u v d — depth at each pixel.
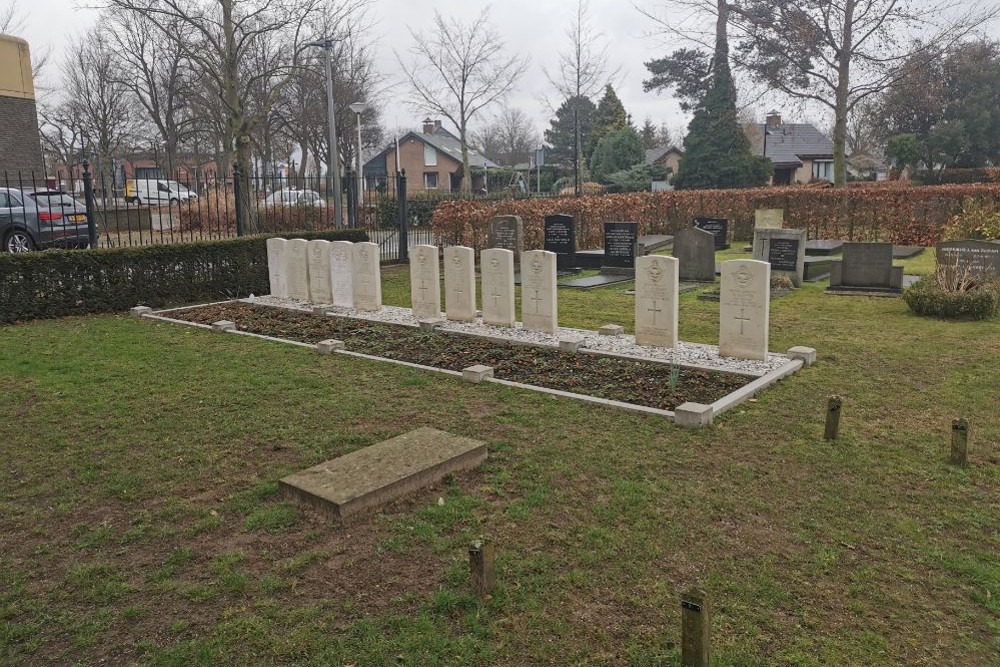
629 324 11.70
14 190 17.19
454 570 4.19
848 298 13.85
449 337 10.54
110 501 5.25
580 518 4.87
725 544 4.52
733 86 43.28
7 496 5.35
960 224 19.05
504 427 6.64
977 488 5.29
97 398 7.69
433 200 33.19
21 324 12.16
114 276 13.55
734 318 8.81
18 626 3.77
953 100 49.22
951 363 8.78
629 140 52.66
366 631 3.67
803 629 3.68
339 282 13.00
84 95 52.81
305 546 4.53
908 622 3.74
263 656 3.52
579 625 3.72
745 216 27.22
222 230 25.67
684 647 3.29
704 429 6.52
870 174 63.50
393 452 5.67
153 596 4.03
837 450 6.01
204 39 27.75
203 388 8.04
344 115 43.69
